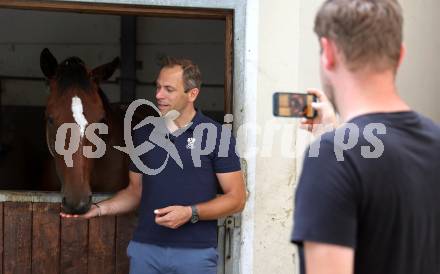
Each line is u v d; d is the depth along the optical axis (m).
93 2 2.71
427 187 1.20
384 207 1.16
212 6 2.75
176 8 2.77
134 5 2.73
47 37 5.07
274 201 2.80
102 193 2.92
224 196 2.39
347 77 1.22
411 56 3.06
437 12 3.06
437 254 1.22
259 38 2.77
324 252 1.11
